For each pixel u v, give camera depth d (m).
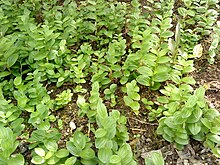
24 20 3.70
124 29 4.02
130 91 2.98
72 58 3.58
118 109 3.19
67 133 3.04
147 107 3.12
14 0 4.20
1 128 2.54
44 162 2.52
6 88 3.32
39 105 2.88
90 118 3.01
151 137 2.95
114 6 3.93
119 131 2.74
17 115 3.01
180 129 2.69
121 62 3.61
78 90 3.33
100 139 2.47
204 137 2.79
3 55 3.37
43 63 3.47
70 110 3.23
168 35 3.47
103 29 3.87
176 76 3.13
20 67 3.54
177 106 2.82
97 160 2.57
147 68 3.08
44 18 4.05
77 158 2.65
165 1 4.14
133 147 2.87
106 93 3.22
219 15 4.21
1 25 3.83
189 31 3.77
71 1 4.48
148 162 2.44
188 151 2.78
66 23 3.75
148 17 4.06
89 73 3.54
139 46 3.26
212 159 2.73
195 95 2.65
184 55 3.30
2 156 2.43
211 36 3.70
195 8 4.02
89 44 3.88
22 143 2.90
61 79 3.33
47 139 2.66
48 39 3.42
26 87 3.17
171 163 2.74
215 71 3.54
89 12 3.97
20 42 3.55
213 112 2.75
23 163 2.46
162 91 3.05
